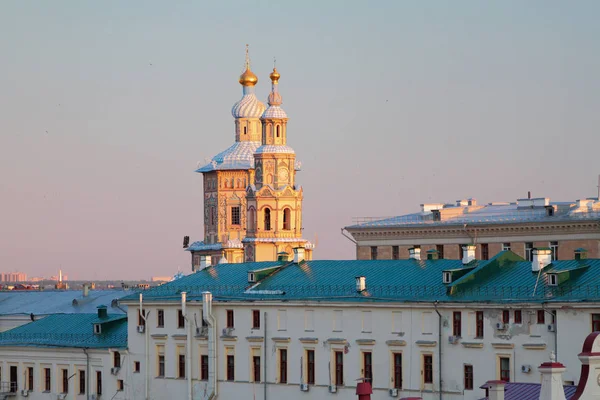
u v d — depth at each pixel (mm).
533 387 148000
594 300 189500
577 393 131250
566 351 192500
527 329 197375
